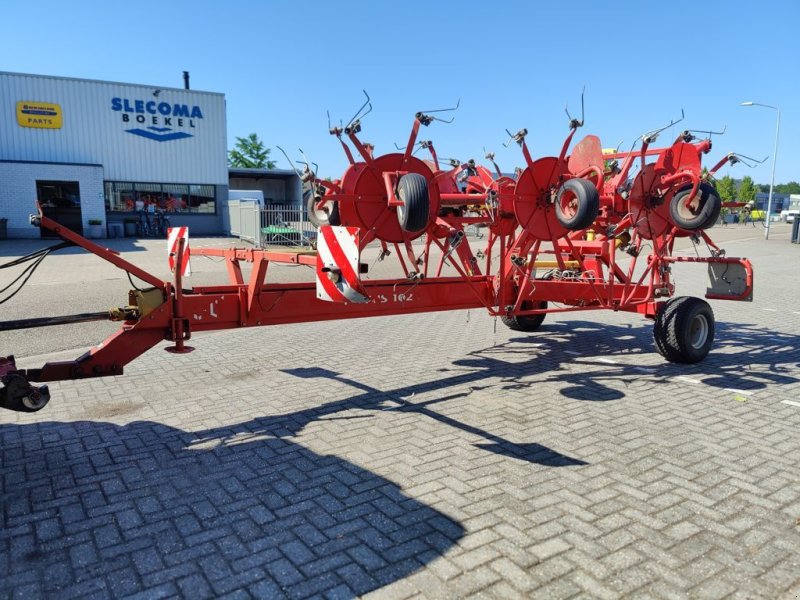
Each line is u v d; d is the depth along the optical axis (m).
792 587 2.94
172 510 3.65
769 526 3.51
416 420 5.25
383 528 3.44
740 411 5.56
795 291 14.72
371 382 6.44
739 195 62.72
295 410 5.50
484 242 25.14
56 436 4.82
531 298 6.77
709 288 7.66
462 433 4.95
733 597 2.86
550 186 6.49
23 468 4.23
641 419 5.32
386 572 3.03
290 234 22.86
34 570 3.04
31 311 10.36
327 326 9.73
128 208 29.30
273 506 3.70
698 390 6.23
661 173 7.26
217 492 3.89
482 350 8.04
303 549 3.23
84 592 2.87
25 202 26.25
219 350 7.91
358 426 5.09
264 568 3.06
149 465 4.29
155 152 29.34
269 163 65.12
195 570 3.05
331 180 6.27
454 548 3.24
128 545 3.27
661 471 4.23
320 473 4.16
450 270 17.41
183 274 4.95
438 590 2.89
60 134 27.23
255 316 5.09
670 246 8.01
